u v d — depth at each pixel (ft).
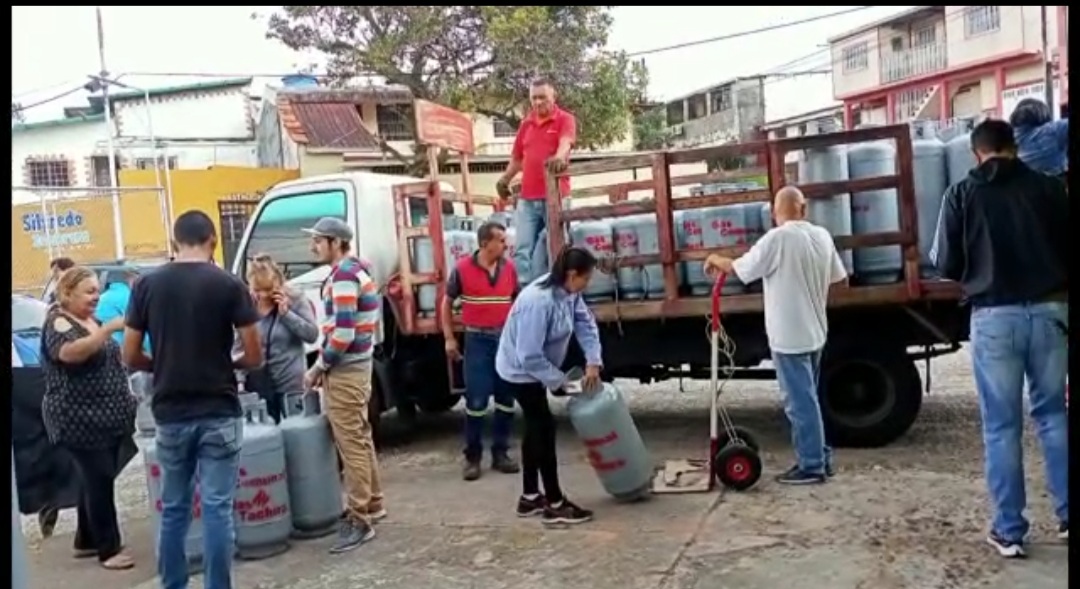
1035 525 14.05
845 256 18.24
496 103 63.62
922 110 92.38
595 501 16.96
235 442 12.67
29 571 15.15
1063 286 12.41
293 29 61.26
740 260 16.83
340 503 16.14
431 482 19.12
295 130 68.28
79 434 14.51
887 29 96.22
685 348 20.03
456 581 13.48
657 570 13.29
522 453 16.10
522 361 15.11
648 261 18.98
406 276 21.31
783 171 17.94
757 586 12.48
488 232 18.88
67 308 14.47
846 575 12.60
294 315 17.78
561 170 19.39
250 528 14.82
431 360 22.85
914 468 17.53
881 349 18.94
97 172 79.10
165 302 12.30
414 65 60.80
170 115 83.71
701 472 17.94
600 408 15.84
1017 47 78.74
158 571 14.24
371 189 22.08
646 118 96.68
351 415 15.34
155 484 14.47
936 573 12.48
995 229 12.48
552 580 13.23
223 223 55.31
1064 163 15.12
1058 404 12.73
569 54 61.52
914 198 17.51
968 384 26.13
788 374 16.75
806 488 16.65
